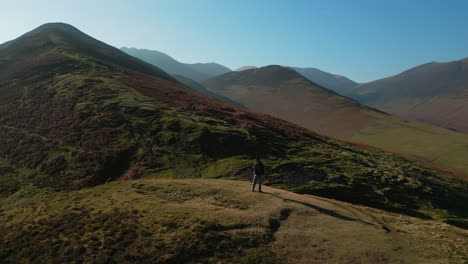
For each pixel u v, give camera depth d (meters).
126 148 38.91
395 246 13.66
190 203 18.59
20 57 94.25
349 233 14.62
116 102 51.75
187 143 40.78
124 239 14.12
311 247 13.12
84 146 40.31
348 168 39.91
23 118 51.09
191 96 77.94
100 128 44.06
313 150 47.16
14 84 67.56
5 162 39.56
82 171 34.88
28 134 45.69
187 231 14.27
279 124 67.12
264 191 21.02
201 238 13.71
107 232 14.95
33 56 92.31
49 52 92.62
